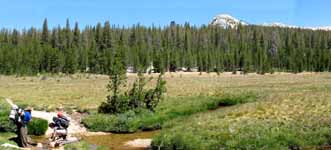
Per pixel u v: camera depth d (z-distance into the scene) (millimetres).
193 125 33750
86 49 189250
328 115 33844
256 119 34312
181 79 130500
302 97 45000
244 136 28828
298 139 28312
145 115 43094
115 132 39219
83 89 78188
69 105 51125
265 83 91250
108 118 41156
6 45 191125
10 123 33281
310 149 27391
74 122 41750
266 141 27812
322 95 46094
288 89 63156
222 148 27609
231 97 53781
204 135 29875
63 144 29531
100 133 38438
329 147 27547
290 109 37688
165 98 55875
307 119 32906
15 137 29984
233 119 34969
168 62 195250
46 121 35750
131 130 39312
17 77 154000
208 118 36875
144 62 190375
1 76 158750
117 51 48750
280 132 29359
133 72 187750
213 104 49938
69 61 172750
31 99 57625
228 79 129000
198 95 59031
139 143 33562
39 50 177750
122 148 31641
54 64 172625
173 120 40062
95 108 48625
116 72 46500
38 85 95875
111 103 45438
